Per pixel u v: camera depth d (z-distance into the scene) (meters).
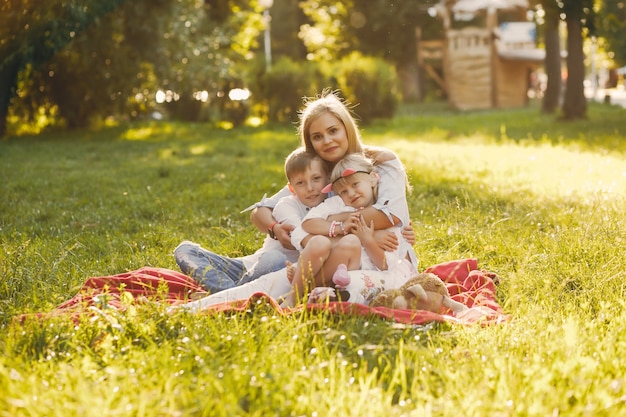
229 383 2.97
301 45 46.22
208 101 25.58
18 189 10.71
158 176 12.18
